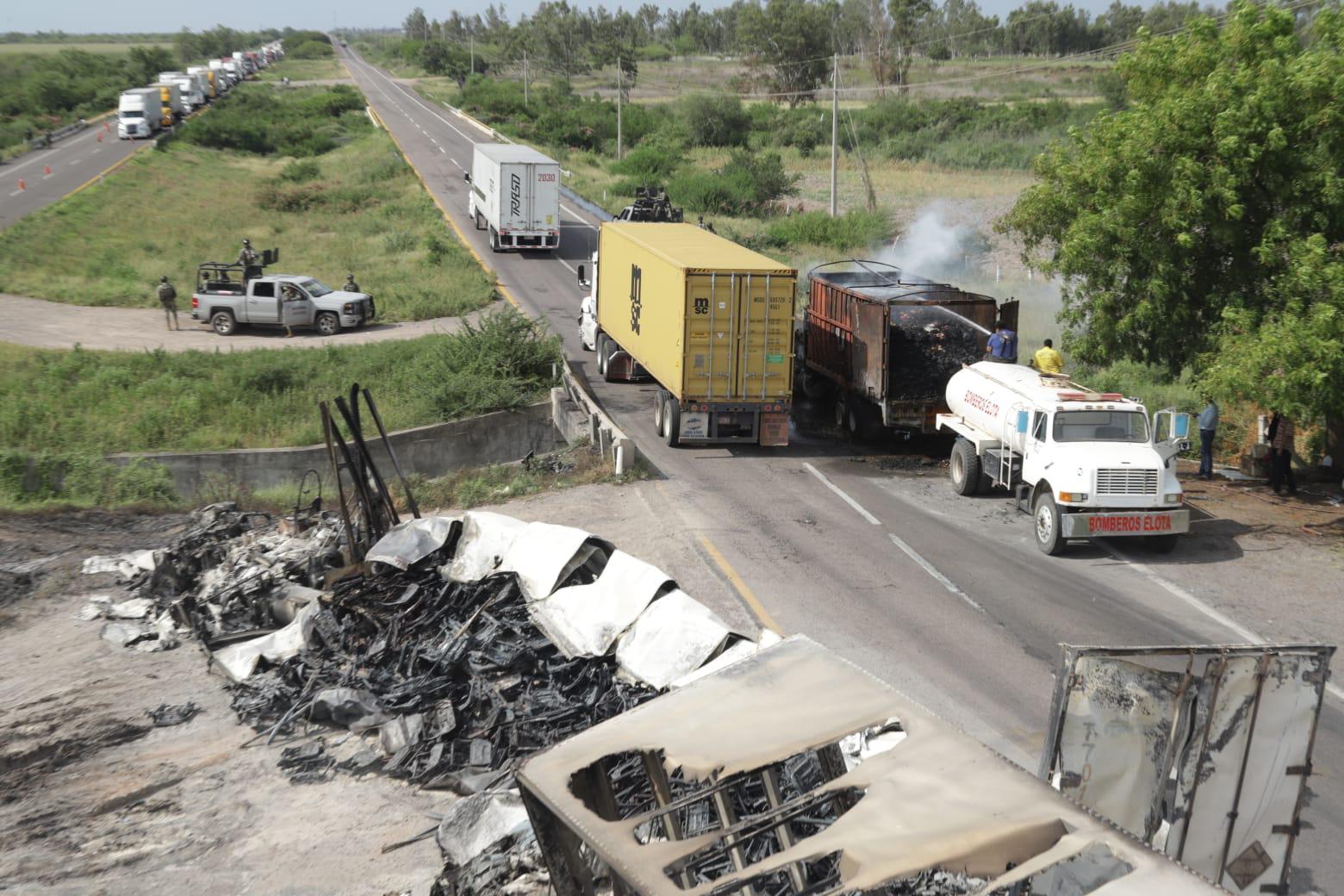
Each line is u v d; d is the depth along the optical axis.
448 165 79.69
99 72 142.38
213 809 10.35
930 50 156.75
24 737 11.89
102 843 9.80
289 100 124.62
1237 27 20.08
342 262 49.59
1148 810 7.41
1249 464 22.59
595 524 18.88
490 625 13.27
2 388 29.42
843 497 20.62
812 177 76.56
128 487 23.58
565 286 44.66
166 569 16.45
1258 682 7.29
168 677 13.52
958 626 14.26
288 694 12.58
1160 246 20.39
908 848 5.47
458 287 43.06
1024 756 10.73
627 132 103.12
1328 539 18.19
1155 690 7.28
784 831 7.09
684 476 22.11
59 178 70.00
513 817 9.34
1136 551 17.69
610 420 26.62
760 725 6.88
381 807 10.27
